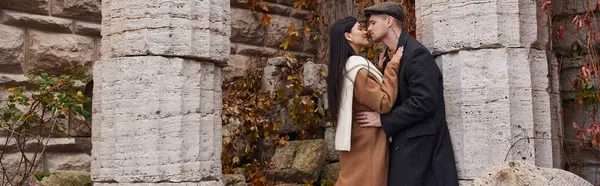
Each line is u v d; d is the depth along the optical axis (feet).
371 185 13.75
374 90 13.69
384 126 13.78
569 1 17.83
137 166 13.58
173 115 13.65
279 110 23.56
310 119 23.11
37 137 18.04
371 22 14.55
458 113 14.79
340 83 14.01
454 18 14.83
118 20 14.08
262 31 26.00
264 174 21.93
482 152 14.48
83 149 21.07
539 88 15.03
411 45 13.93
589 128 15.81
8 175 19.13
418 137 13.73
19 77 19.92
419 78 13.52
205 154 14.23
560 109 16.42
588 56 16.29
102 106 14.11
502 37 14.52
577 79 17.28
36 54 20.34
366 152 13.94
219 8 14.51
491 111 14.44
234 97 23.41
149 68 13.65
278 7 26.50
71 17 21.16
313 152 21.83
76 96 19.13
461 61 14.75
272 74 23.77
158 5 13.75
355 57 14.12
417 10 15.87
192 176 13.84
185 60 13.92
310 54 27.09
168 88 13.66
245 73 25.20
